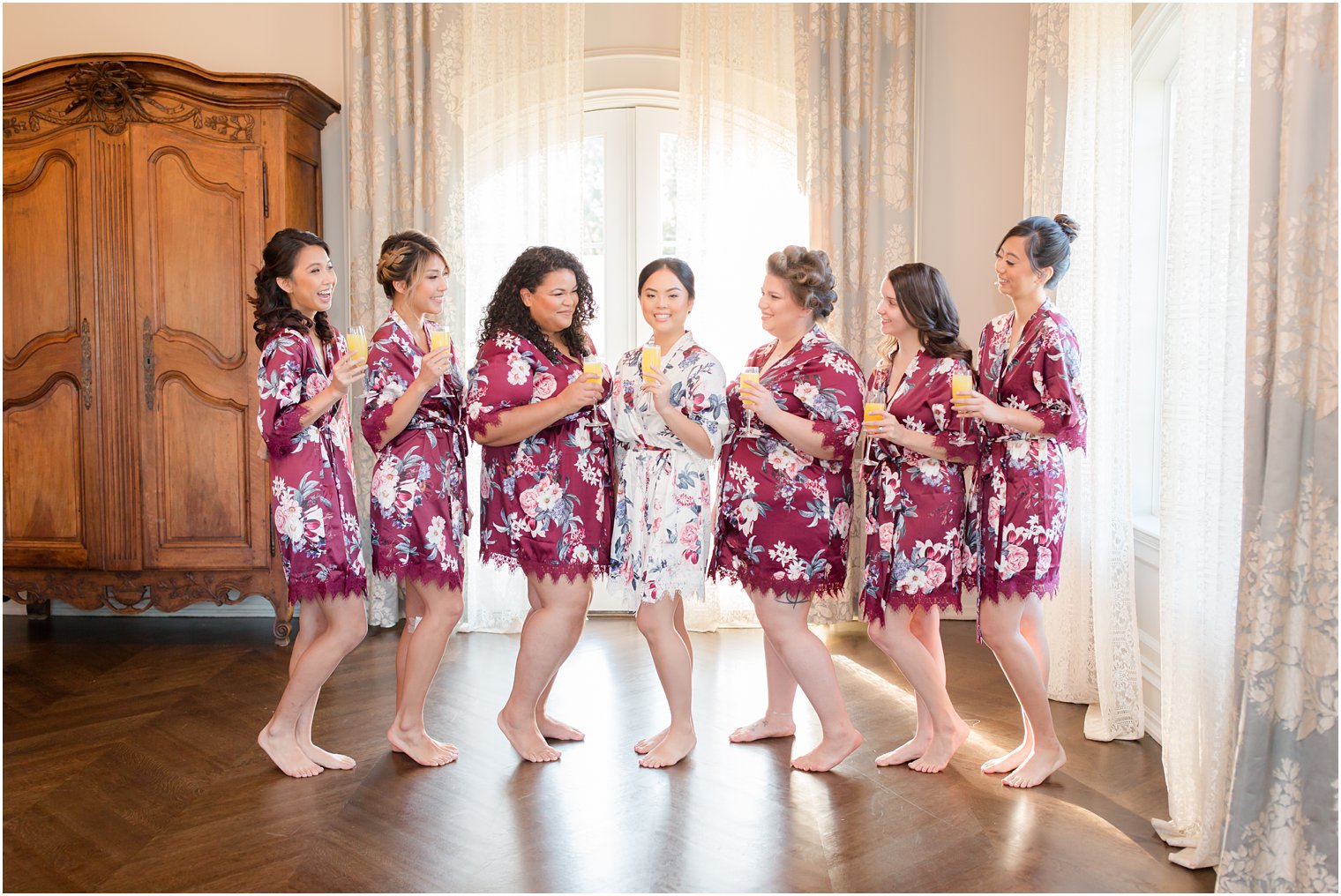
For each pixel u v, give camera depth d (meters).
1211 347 2.24
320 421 2.69
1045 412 2.55
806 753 2.78
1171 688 2.39
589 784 2.66
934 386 2.64
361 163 4.36
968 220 4.51
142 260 4.02
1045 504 2.59
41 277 4.06
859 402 2.67
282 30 4.55
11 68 4.62
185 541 4.09
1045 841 2.33
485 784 2.66
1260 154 1.89
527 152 4.34
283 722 2.72
